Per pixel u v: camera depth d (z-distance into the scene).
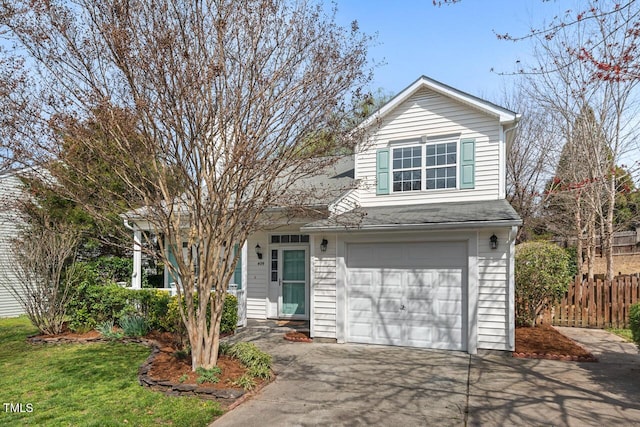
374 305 9.66
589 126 15.07
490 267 8.72
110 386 6.46
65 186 6.67
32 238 10.23
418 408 5.63
